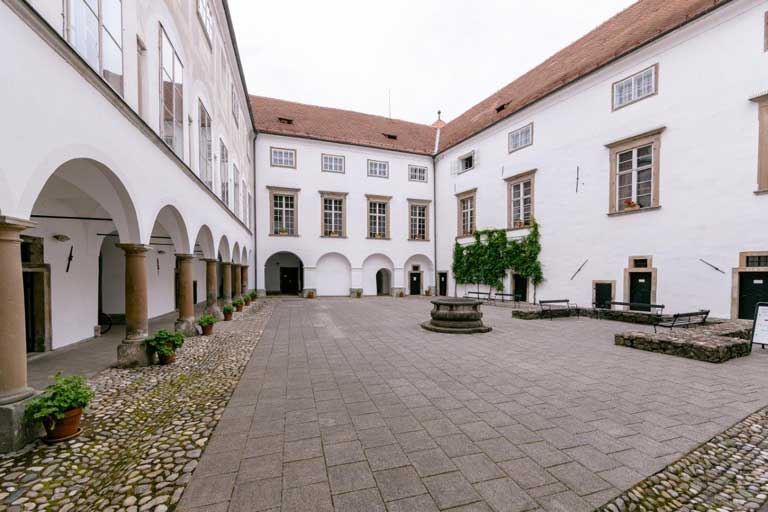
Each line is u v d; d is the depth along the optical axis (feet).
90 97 15.76
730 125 36.11
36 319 26.73
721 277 36.76
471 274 76.59
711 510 9.06
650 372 20.70
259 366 22.21
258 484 9.79
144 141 21.83
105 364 23.38
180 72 29.60
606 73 48.83
